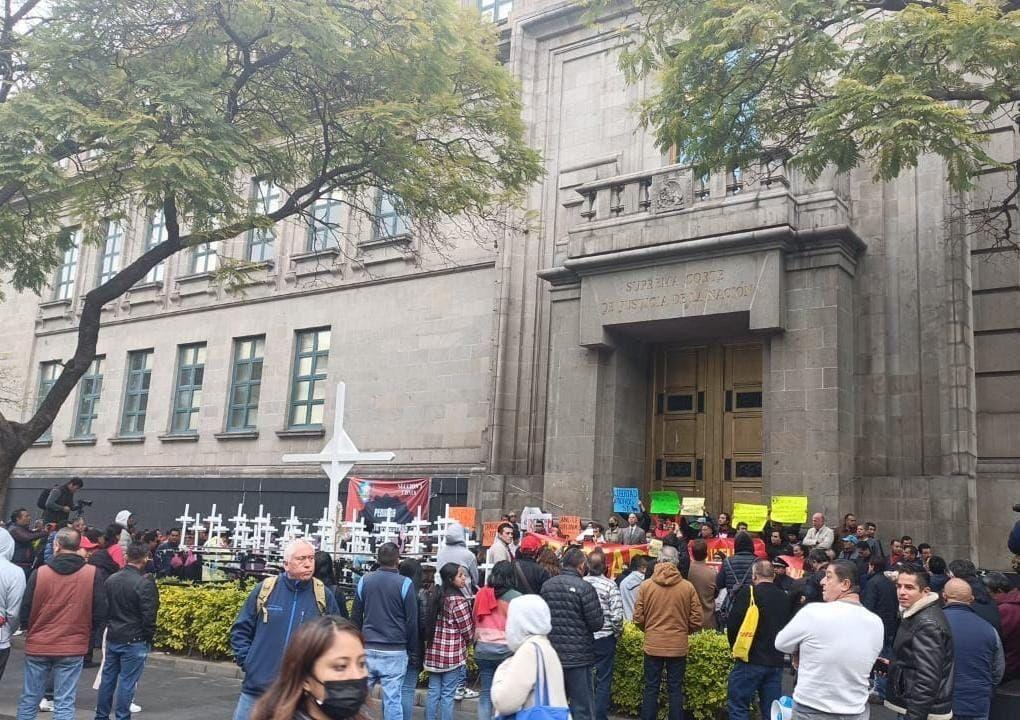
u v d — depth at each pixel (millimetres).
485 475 19109
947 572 11555
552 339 17828
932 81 10797
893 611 10234
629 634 9727
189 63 14000
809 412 14414
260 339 25422
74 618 7738
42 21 13688
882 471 14633
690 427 17656
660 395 18125
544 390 19188
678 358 18078
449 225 21953
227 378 25547
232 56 16078
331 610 6520
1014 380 14391
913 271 14953
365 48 14594
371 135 14172
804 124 12812
